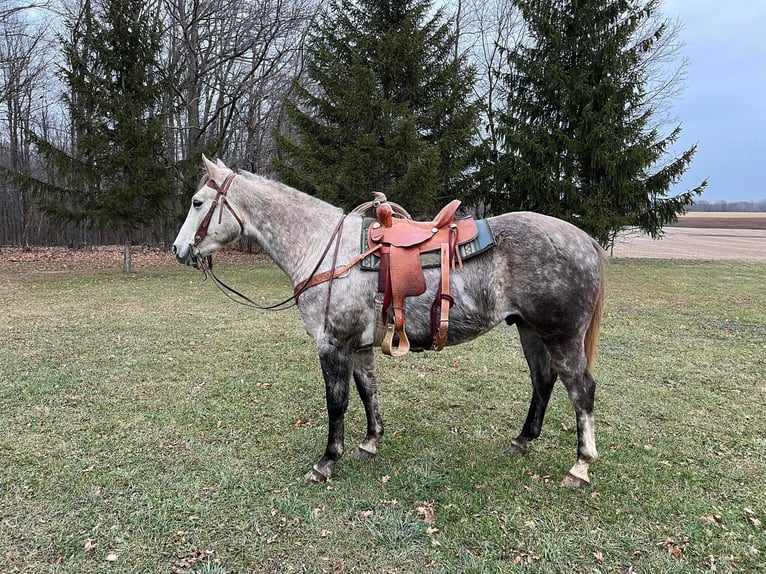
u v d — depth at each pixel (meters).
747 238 36.19
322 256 2.94
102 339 6.46
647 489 2.93
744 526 2.55
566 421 3.97
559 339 2.81
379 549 2.38
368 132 11.32
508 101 16.22
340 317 2.88
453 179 13.80
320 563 2.28
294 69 21.50
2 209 24.48
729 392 4.69
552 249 2.75
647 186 14.55
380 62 11.81
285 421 3.94
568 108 14.78
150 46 13.70
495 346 6.46
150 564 2.27
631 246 27.53
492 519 2.62
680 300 9.87
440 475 3.10
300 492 2.88
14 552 2.33
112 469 3.12
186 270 14.63
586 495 2.86
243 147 22.89
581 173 15.16
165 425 3.83
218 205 3.08
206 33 20.53
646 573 2.22
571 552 2.36
